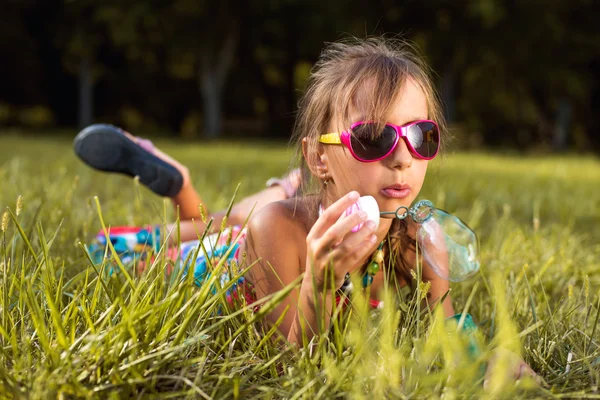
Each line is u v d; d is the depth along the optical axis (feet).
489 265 9.51
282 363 5.51
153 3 78.38
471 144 91.61
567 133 97.60
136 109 110.42
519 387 4.91
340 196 5.98
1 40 93.45
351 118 5.79
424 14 76.89
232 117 114.01
